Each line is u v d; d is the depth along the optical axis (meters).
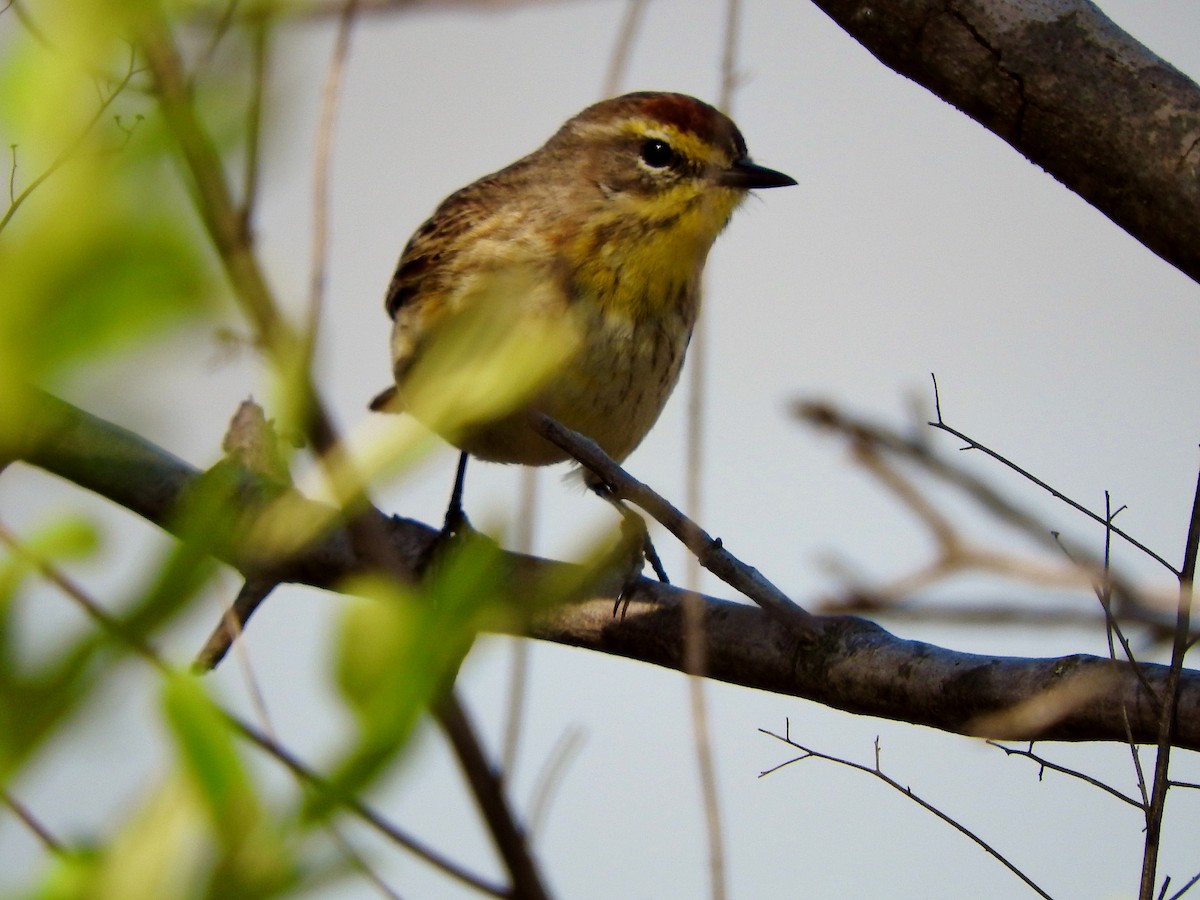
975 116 1.92
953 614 1.90
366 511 0.93
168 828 0.83
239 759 0.84
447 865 0.96
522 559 0.98
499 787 0.94
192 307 0.82
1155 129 1.83
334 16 1.21
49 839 0.86
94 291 0.80
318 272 0.94
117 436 2.30
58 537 0.93
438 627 0.90
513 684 1.27
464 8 1.50
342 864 0.85
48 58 0.82
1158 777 1.67
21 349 0.79
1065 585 1.84
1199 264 1.85
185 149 0.83
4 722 0.82
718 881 1.59
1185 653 1.70
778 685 2.23
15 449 0.91
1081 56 1.85
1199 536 1.72
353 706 0.88
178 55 0.86
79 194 0.81
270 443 1.16
